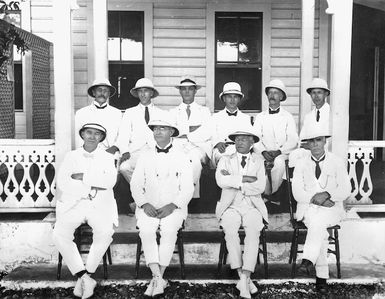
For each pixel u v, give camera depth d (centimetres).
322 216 513
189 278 529
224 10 928
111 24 932
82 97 935
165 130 524
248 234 507
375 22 1037
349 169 600
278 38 937
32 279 532
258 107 949
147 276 535
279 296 512
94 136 513
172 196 518
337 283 534
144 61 936
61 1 568
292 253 535
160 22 930
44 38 930
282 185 705
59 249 504
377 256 589
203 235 591
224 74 945
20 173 873
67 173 512
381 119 1052
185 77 686
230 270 552
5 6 755
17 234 580
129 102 950
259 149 665
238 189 524
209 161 688
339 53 577
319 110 668
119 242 570
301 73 749
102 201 511
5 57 677
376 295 521
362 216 647
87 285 503
